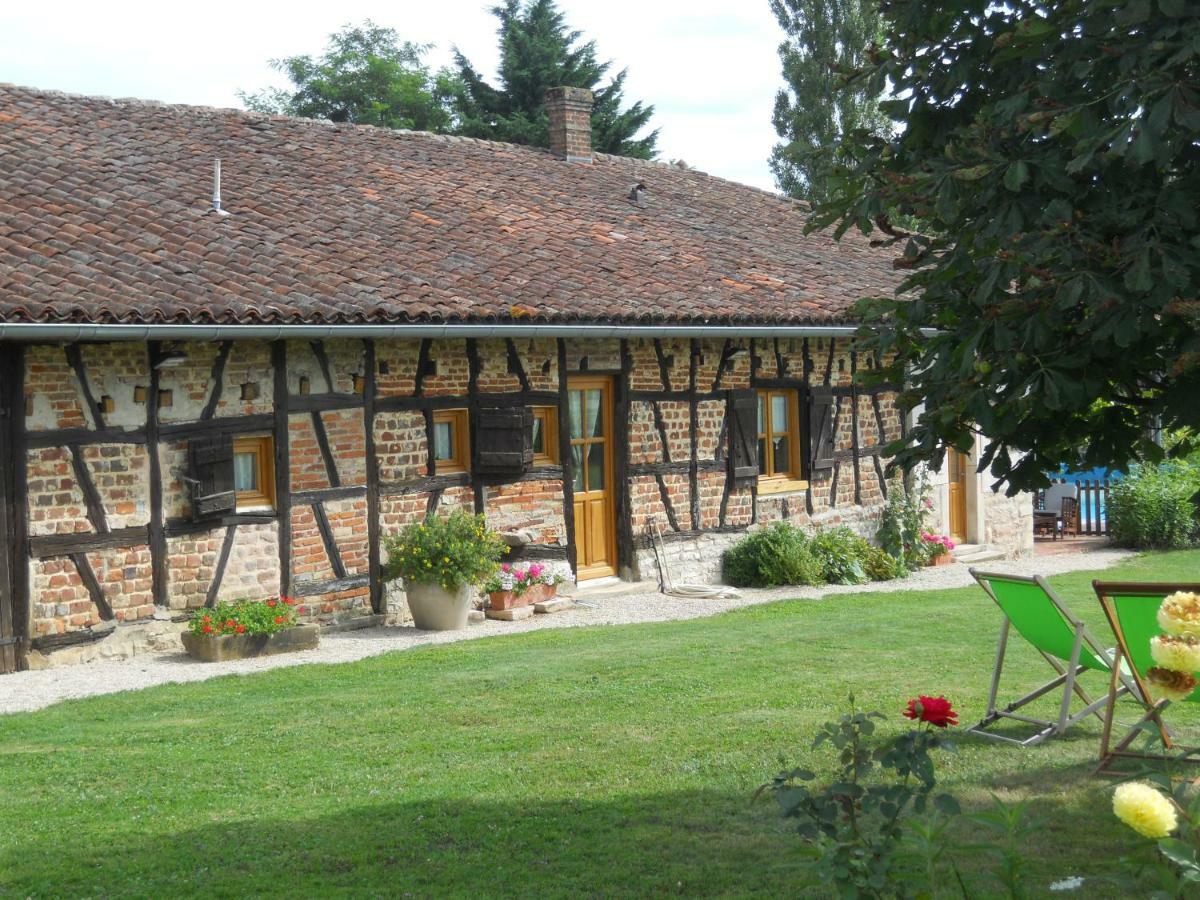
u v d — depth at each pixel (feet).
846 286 51.01
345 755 22.38
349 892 15.71
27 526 31.22
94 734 24.53
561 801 19.24
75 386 31.91
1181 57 14.43
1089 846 16.83
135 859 17.11
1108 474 17.46
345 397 37.14
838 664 29.66
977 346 16.15
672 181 62.49
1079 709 24.59
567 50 118.52
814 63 106.32
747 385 48.47
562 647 33.68
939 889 15.26
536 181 54.54
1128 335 14.87
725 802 18.95
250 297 33.86
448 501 39.73
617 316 40.29
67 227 35.19
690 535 46.62
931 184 16.83
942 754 21.27
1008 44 16.42
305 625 35.01
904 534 53.88
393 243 41.68
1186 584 18.06
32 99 45.27
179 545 33.86
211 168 44.04
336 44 124.67
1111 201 15.74
